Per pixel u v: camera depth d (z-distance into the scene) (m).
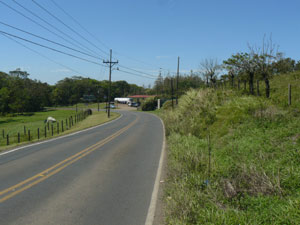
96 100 150.25
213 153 9.49
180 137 14.14
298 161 6.68
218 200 5.54
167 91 106.12
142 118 42.47
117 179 7.91
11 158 11.02
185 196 5.38
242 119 12.59
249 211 4.80
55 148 13.62
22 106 85.19
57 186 7.19
